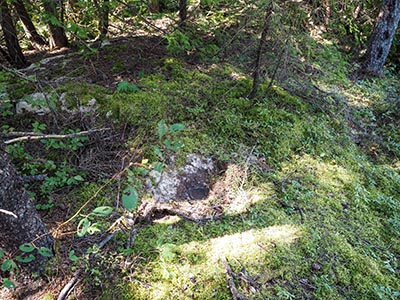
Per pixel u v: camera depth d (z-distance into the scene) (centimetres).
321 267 290
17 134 229
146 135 391
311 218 338
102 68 500
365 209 375
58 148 367
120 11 514
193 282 259
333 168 421
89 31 500
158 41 584
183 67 517
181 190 357
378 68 713
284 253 292
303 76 585
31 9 552
